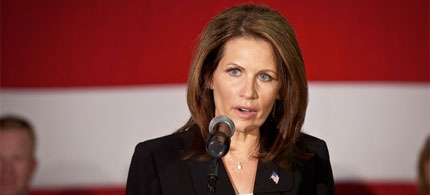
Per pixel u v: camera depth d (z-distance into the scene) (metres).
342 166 9.42
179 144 5.68
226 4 9.74
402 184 9.41
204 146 5.53
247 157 5.63
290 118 5.45
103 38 9.82
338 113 9.45
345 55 9.55
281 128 5.63
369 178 9.41
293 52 5.08
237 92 5.03
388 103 9.45
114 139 9.67
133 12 9.88
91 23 9.86
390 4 9.61
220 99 5.21
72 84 9.77
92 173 9.70
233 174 5.50
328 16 9.62
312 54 9.57
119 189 9.66
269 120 5.74
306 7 9.66
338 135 9.42
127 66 9.77
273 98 5.17
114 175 9.67
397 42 9.55
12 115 9.77
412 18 9.59
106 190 9.68
